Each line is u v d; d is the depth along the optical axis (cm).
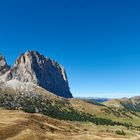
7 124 17362
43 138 15475
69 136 18875
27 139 15125
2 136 15412
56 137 17650
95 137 19688
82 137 19112
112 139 19912
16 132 15962
